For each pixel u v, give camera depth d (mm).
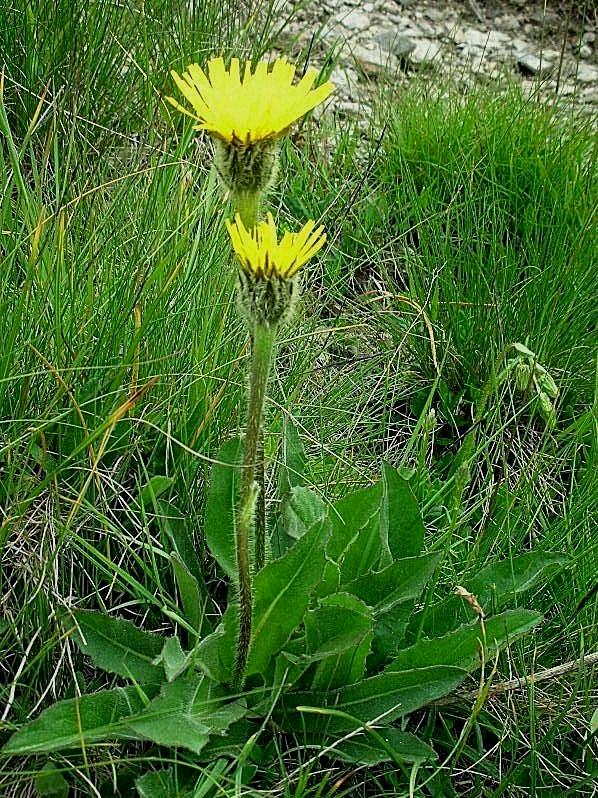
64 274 476
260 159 296
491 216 729
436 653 407
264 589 376
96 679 410
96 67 653
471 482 562
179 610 420
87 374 461
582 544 494
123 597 439
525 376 428
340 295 667
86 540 436
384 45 997
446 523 516
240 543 340
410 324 656
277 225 635
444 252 667
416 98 841
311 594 416
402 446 605
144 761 377
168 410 471
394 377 630
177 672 354
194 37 704
